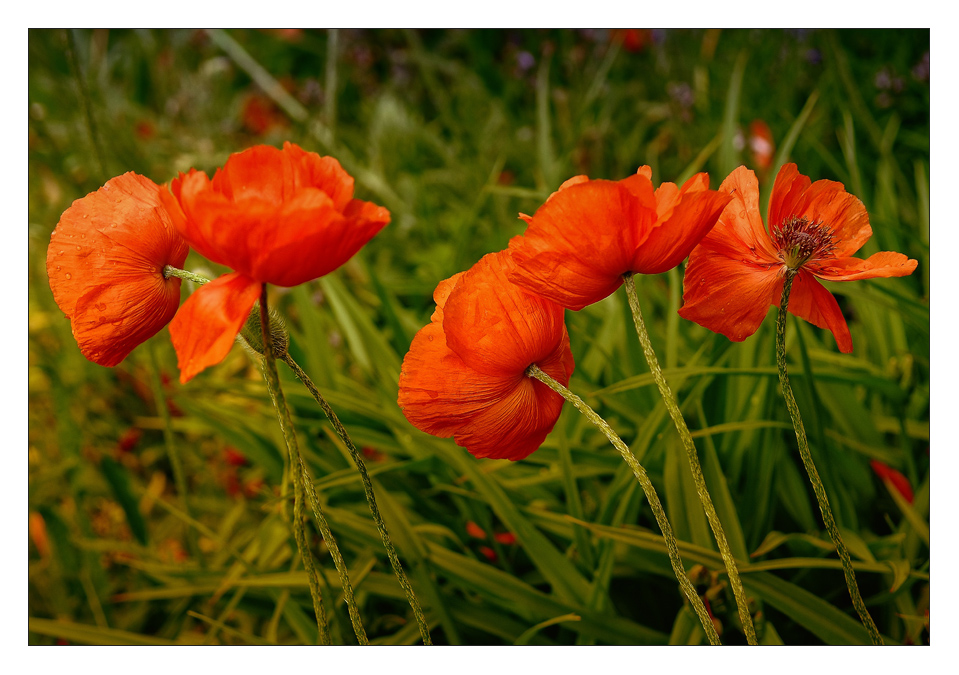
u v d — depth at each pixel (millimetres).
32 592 1065
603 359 1045
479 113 2354
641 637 775
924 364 1028
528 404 586
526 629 820
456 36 2689
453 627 792
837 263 599
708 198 537
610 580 854
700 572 760
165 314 604
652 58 2377
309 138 1892
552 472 896
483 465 945
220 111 2463
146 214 595
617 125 2184
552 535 921
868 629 583
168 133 2139
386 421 894
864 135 1723
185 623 1006
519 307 562
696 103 2045
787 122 1751
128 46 2559
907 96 1877
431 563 805
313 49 2727
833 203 607
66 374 1310
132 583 1107
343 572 564
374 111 2379
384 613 896
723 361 902
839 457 899
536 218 542
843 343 612
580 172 1886
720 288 588
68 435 1140
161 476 1242
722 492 792
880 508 915
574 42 2500
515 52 2592
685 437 551
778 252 581
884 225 1061
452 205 1808
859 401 1031
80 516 1080
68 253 586
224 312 525
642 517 931
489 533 879
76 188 1721
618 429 958
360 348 1086
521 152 1997
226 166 540
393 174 1956
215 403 1039
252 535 1034
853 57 2049
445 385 572
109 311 586
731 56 2258
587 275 551
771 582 741
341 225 514
